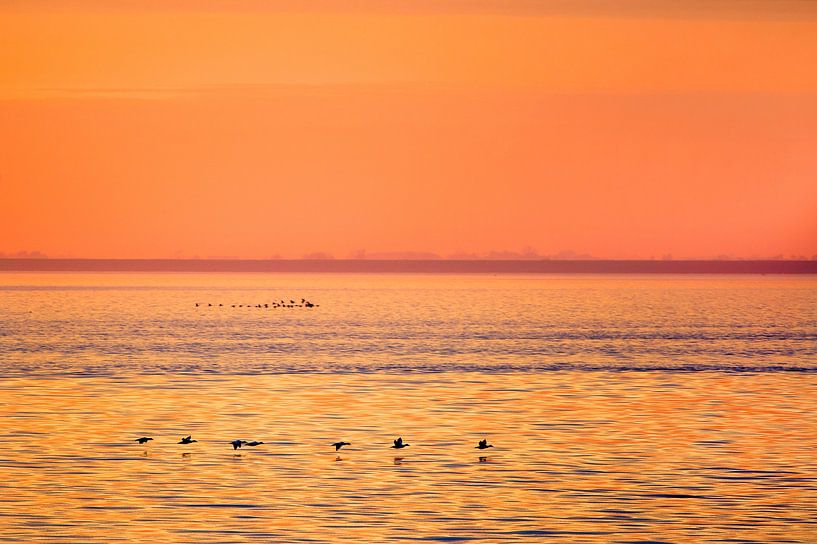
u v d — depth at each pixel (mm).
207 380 80625
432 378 82562
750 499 42781
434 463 48812
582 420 61062
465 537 37688
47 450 51500
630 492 43656
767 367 92688
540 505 41719
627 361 97750
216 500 42219
